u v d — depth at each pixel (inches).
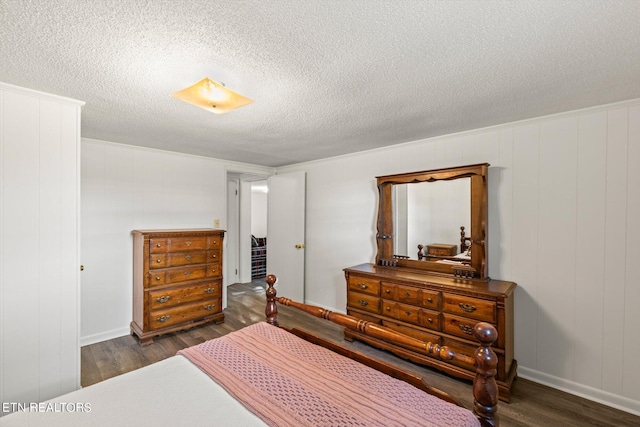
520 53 56.4
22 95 72.5
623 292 80.0
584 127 85.5
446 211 110.7
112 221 126.9
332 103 81.3
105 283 124.9
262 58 58.6
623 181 80.1
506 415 77.5
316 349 67.1
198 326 137.4
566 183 88.4
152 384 53.2
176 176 146.2
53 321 77.0
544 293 92.1
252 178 209.0
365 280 114.7
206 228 156.6
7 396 71.1
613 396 81.0
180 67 62.0
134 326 126.6
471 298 89.4
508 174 98.9
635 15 45.0
